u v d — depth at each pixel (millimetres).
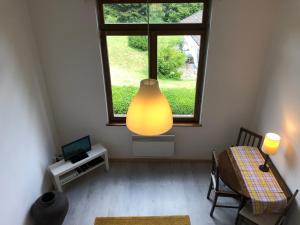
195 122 4242
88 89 3924
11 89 2912
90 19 3414
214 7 3305
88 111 4113
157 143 4180
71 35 3527
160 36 3611
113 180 4137
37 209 3100
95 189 3973
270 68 3506
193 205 3688
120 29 3557
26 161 3215
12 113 2920
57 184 3658
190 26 3516
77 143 3930
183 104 4137
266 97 3641
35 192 3430
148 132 2141
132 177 4195
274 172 3299
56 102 4031
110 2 3396
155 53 3705
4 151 2729
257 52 3594
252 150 3705
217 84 3832
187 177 4188
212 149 4391
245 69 3715
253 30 3445
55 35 3527
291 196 2941
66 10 3369
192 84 3973
